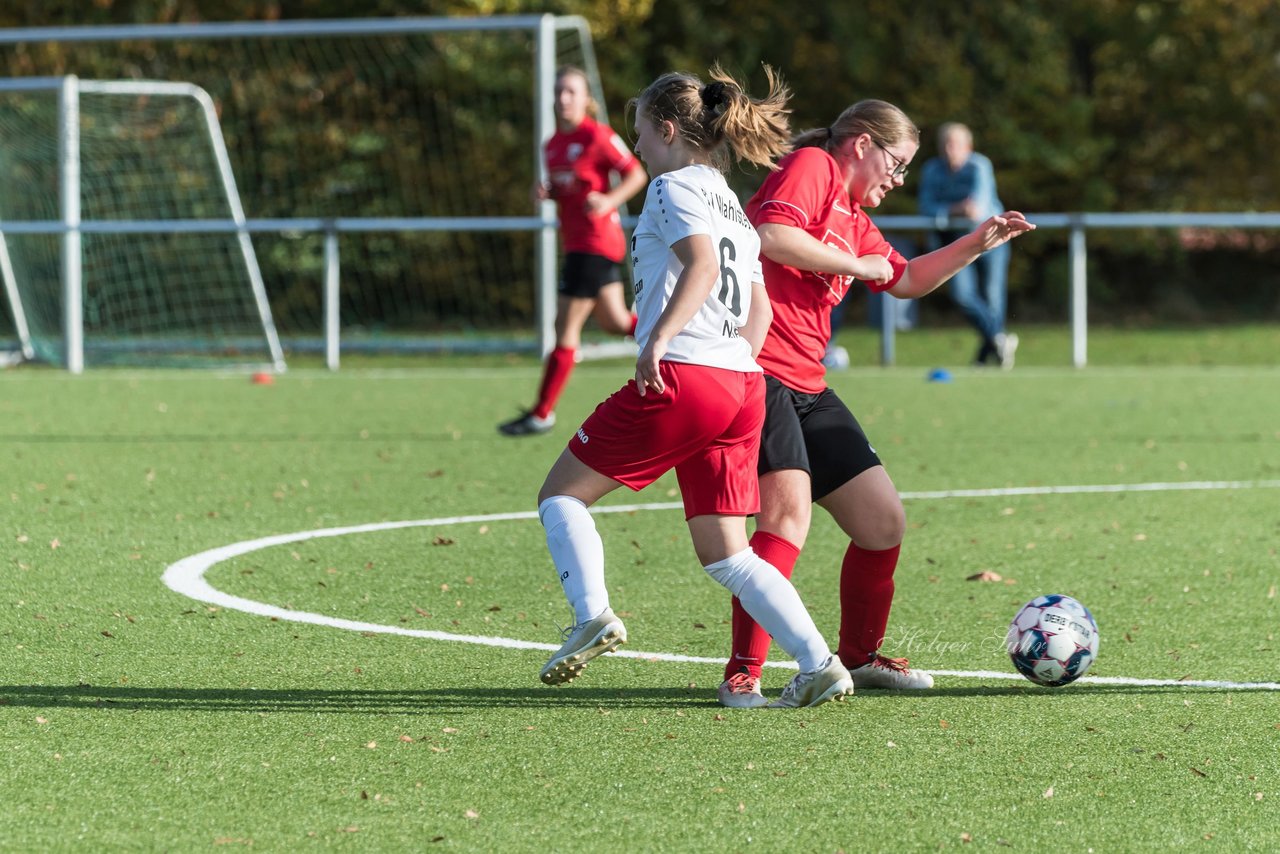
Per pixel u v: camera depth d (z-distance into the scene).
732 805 12.25
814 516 26.70
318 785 12.66
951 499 28.72
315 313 78.75
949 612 19.70
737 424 14.48
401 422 40.34
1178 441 37.22
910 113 89.50
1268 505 28.06
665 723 14.55
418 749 13.65
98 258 64.88
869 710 15.12
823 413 16.16
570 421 40.62
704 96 14.52
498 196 79.38
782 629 14.85
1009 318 92.06
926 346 69.12
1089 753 13.70
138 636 17.77
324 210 78.88
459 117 78.44
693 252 13.77
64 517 25.52
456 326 79.62
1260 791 12.71
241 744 13.75
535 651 17.39
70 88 55.03
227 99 78.31
